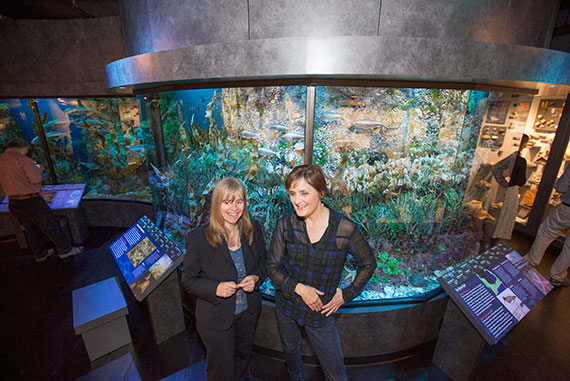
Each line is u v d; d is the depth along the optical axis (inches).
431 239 94.8
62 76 179.0
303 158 78.2
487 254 85.7
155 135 109.9
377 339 89.9
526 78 73.2
